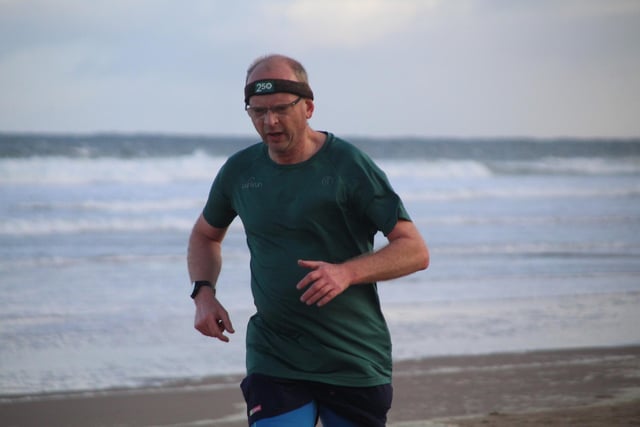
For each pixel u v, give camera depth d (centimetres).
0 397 2023
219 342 2567
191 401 2006
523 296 3325
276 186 1000
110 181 8188
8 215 5731
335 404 1015
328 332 998
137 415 1897
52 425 1828
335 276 923
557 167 11312
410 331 2703
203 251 1105
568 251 4581
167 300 3177
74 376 2208
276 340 1014
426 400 1975
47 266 3900
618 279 3750
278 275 997
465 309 3061
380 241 4422
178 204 6544
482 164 10625
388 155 14062
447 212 6631
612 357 2439
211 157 9025
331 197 980
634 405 1922
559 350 2508
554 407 1920
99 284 3466
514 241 4953
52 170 8125
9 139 11700
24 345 2508
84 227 5341
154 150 10362
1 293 3259
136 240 4869
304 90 972
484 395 2025
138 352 2450
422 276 3722
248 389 1022
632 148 17375
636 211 6956
